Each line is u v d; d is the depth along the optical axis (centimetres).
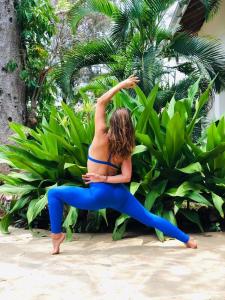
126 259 399
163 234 474
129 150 406
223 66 1151
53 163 573
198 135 930
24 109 1016
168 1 1181
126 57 1204
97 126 413
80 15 1301
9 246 471
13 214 604
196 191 512
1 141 961
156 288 312
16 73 995
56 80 1228
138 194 546
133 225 561
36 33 1046
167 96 1078
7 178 589
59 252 434
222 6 1258
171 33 1220
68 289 314
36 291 311
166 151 522
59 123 647
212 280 330
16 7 1009
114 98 574
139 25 1229
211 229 535
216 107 1292
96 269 366
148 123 547
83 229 558
